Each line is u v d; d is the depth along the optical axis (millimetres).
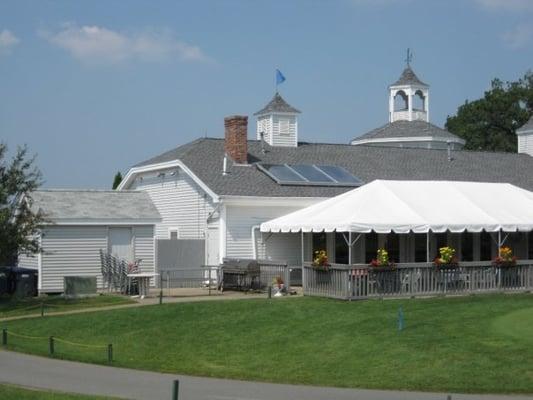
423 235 38406
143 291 33469
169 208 41750
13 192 31703
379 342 22094
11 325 27172
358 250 37625
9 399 15797
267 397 16859
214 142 43469
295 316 26547
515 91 81250
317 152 45250
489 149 81688
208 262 38125
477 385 17656
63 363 21125
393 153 47062
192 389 17734
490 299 29875
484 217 33594
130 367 20625
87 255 37500
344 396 16969
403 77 57594
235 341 23484
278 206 37906
